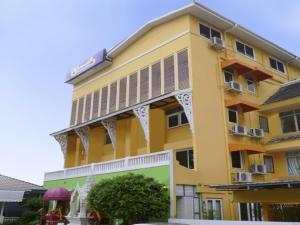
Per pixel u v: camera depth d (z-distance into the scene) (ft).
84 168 80.38
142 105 73.51
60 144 101.81
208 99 73.20
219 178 67.87
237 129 74.90
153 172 60.70
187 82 72.64
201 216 60.18
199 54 75.92
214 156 68.85
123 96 93.20
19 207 100.22
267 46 93.97
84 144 93.09
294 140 75.25
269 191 51.72
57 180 90.94
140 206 50.47
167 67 79.82
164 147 77.10
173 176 57.06
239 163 75.25
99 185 56.75
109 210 52.65
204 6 77.41
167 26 83.41
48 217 66.33
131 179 53.98
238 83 79.82
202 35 79.20
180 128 75.77
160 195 53.62
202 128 68.85
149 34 88.94
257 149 75.51
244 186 49.67
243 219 67.82
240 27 84.33
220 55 81.10
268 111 84.74
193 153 66.44
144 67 87.76
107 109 98.48
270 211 66.08
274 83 95.40
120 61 98.37
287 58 101.76
